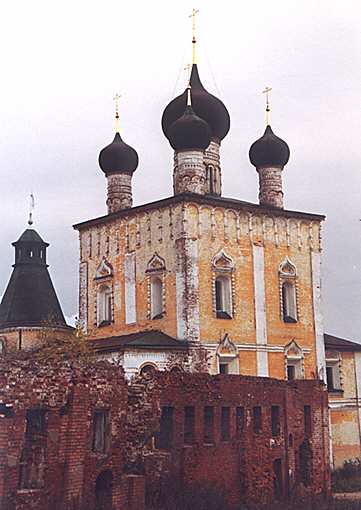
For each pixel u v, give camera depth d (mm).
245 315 46906
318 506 34344
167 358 43094
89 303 51312
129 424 28594
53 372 23375
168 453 29188
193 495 28391
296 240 50469
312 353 49844
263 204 53469
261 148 54156
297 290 49969
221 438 31516
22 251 63719
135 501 26391
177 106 53438
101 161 54031
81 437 24000
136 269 48094
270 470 33906
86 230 52281
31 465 22984
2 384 21641
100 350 42656
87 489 24312
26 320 59656
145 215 48062
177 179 47750
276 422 35625
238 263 47219
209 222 46344
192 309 44531
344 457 50969
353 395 52594
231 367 45844
